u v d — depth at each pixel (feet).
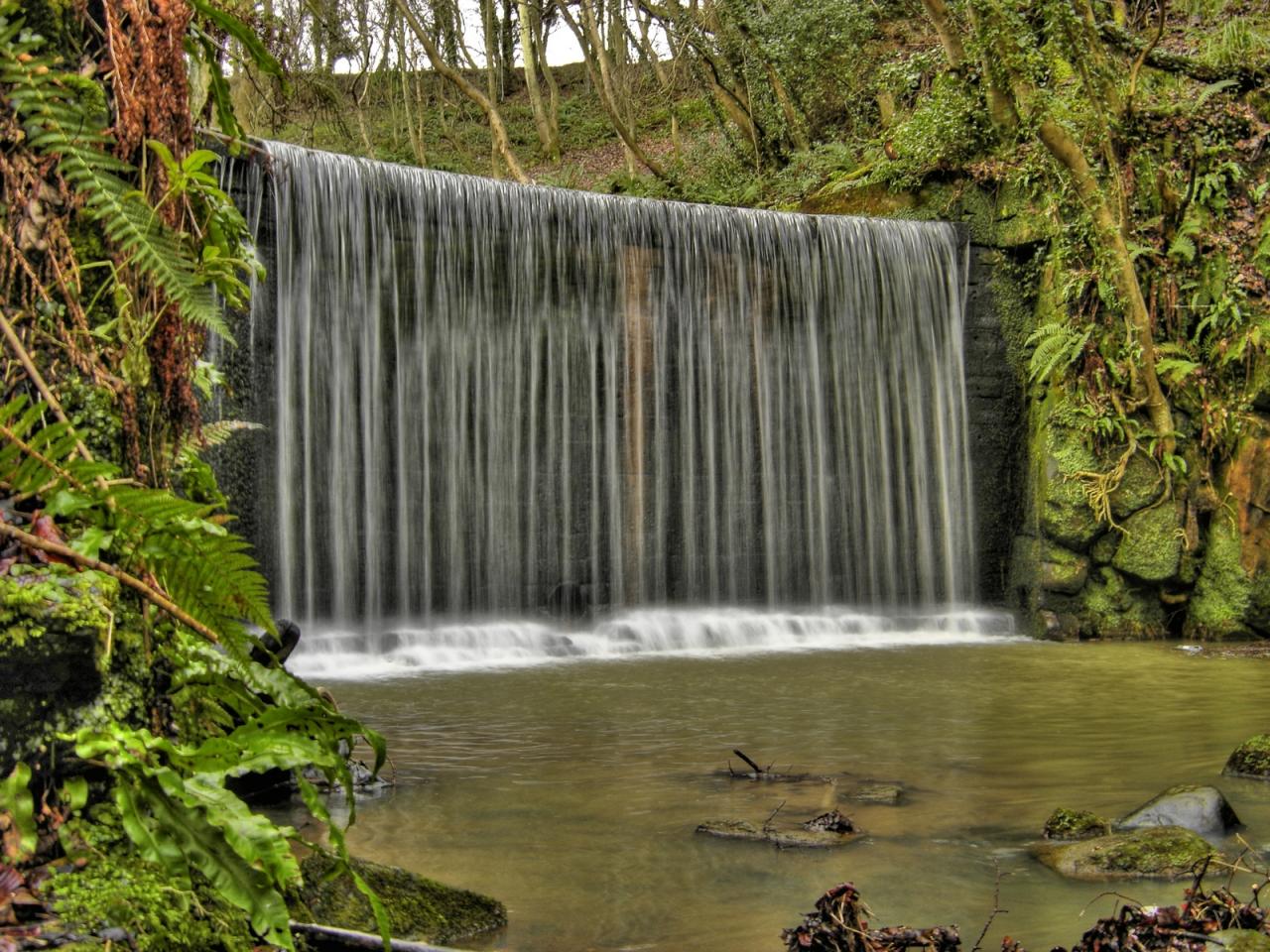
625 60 99.30
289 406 43.06
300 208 43.34
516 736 28.22
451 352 47.65
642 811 20.45
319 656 42.80
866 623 54.80
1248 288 52.65
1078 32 53.57
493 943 13.55
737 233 54.24
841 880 16.57
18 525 8.09
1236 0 67.87
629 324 51.90
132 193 8.89
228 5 12.23
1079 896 15.93
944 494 57.26
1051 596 54.39
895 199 61.41
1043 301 57.16
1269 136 54.29
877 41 82.69
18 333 8.50
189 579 8.40
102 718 7.90
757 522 54.54
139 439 9.34
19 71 8.51
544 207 50.03
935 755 25.98
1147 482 53.57
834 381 55.77
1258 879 16.67
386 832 18.72
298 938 9.05
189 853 7.62
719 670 41.83
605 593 51.42
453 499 47.78
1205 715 31.68
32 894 7.20
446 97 121.08
